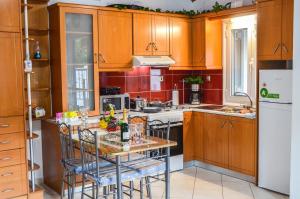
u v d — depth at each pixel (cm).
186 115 506
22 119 372
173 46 522
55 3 433
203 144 505
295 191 369
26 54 384
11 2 361
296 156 366
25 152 375
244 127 445
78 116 430
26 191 378
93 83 452
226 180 457
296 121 363
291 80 385
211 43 531
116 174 303
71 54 433
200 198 397
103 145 312
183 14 531
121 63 471
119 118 420
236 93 538
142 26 486
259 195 403
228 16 501
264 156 420
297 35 358
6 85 362
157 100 554
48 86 456
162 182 448
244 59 526
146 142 326
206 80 578
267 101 411
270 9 404
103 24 451
